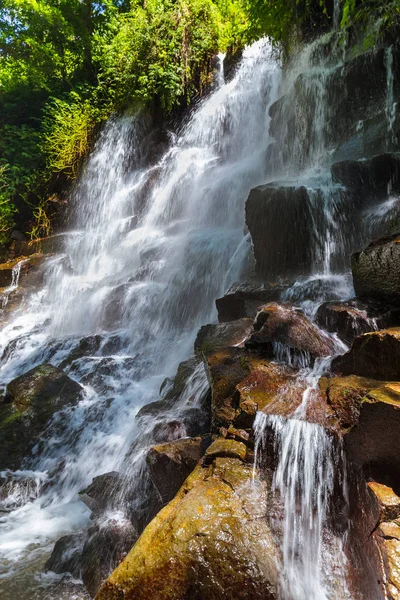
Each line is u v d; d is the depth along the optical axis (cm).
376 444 214
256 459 242
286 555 204
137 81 1043
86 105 1140
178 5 1045
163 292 646
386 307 335
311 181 546
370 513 202
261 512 212
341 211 489
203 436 287
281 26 752
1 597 266
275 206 494
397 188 490
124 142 1076
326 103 655
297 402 255
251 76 928
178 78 1021
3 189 1153
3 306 852
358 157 582
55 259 951
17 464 431
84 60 1319
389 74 594
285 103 731
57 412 479
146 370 539
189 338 554
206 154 958
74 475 403
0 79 1370
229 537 196
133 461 333
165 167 972
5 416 481
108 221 1030
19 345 700
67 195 1119
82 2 1280
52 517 364
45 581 279
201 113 1021
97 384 525
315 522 221
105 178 1077
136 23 1049
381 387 231
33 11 1270
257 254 521
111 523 297
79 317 736
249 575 187
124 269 868
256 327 341
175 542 192
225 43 1029
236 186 767
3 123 1323
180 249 694
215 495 217
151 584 182
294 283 446
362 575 198
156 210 922
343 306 346
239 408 265
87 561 278
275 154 740
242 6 951
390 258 331
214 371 312
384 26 613
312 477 229
